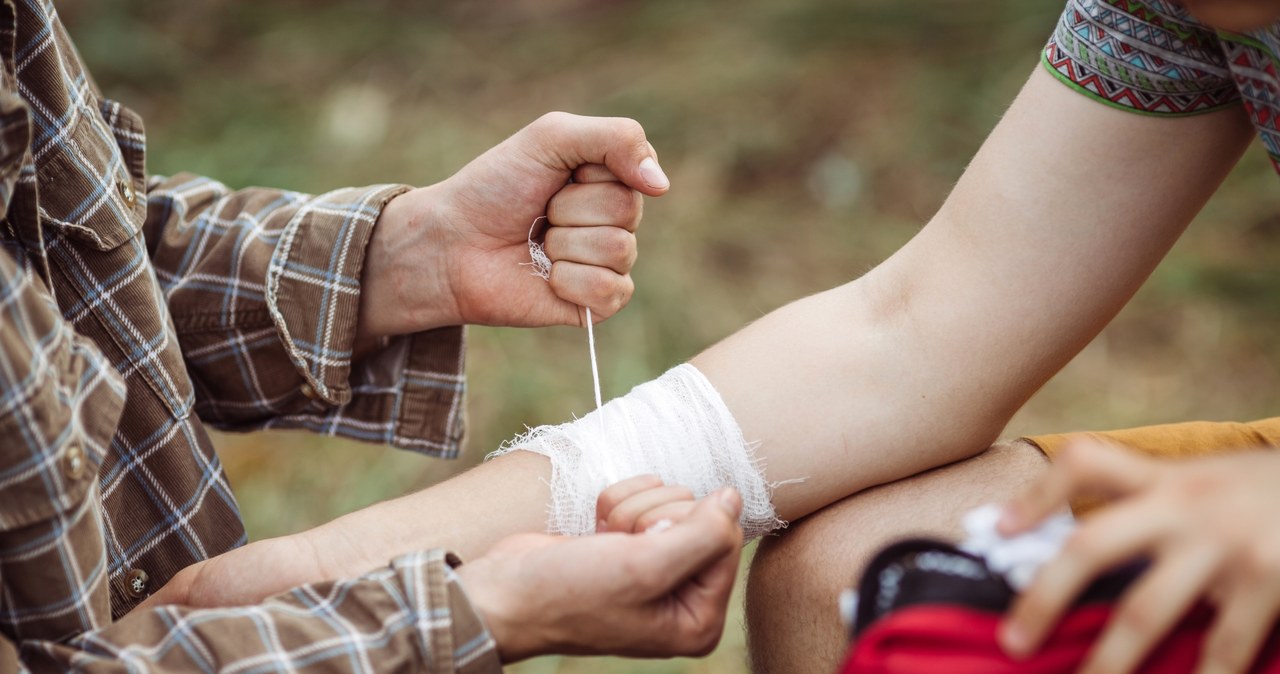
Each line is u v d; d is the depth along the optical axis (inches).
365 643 33.1
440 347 41.8
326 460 59.8
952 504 36.5
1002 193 36.2
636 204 39.3
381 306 40.9
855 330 37.3
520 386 62.2
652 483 34.9
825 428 36.8
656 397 37.2
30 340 33.1
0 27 35.0
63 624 33.9
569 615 33.4
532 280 40.3
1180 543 29.5
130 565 37.5
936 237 37.1
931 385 36.7
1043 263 36.1
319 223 40.1
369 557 36.2
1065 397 62.2
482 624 33.3
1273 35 33.1
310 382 40.1
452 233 39.9
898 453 36.9
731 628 52.6
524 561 33.7
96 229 36.9
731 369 37.4
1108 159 35.5
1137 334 65.7
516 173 39.1
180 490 37.9
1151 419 60.1
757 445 36.8
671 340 65.5
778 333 37.7
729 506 33.4
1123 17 34.7
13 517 32.9
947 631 30.0
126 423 37.4
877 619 30.7
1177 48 34.5
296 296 39.9
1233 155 36.1
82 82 37.7
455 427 42.1
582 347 65.2
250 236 40.3
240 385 41.3
